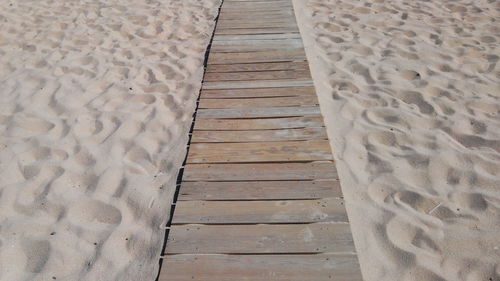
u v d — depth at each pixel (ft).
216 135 8.38
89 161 7.93
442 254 5.87
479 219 6.38
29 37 13.07
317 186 7.04
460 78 10.06
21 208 6.93
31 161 7.97
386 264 5.74
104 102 9.75
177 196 6.95
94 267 5.93
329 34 12.48
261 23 13.51
